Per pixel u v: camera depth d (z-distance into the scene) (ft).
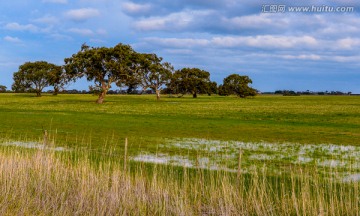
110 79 289.53
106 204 38.24
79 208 37.45
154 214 37.11
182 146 79.20
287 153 72.64
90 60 283.18
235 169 57.67
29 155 57.82
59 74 293.02
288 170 57.93
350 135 98.99
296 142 86.53
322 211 36.63
